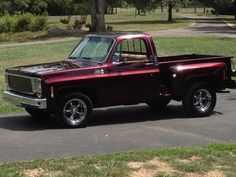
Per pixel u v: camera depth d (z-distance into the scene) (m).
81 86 10.31
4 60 26.58
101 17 47.53
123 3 96.94
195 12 127.69
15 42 42.06
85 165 7.10
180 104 13.17
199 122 10.90
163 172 6.85
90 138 9.37
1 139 9.27
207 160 7.45
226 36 38.72
